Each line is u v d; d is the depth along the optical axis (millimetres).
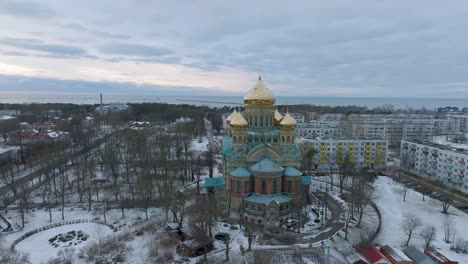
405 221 113938
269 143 127250
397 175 183875
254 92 128500
